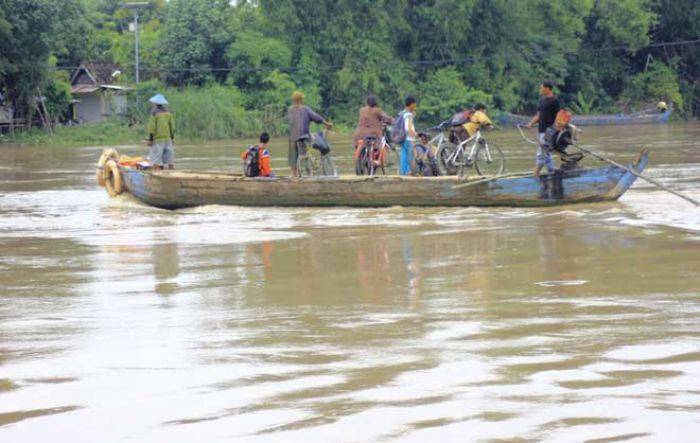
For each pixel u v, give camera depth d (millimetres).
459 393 19859
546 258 36062
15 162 107625
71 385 21172
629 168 51031
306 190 53062
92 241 43125
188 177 54531
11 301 30484
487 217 48375
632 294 29141
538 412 18594
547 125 51969
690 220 45125
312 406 19344
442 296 29688
